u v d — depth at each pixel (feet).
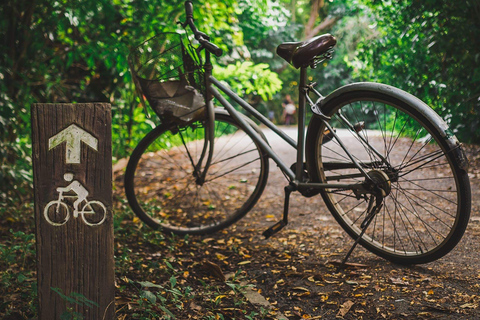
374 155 9.47
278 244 10.80
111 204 6.31
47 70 19.69
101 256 6.32
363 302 7.81
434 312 7.31
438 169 16.20
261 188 11.71
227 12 20.22
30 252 9.84
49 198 6.16
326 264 9.45
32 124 6.06
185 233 11.75
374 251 9.48
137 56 10.68
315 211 13.01
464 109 19.97
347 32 40.50
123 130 22.68
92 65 19.74
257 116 10.38
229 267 9.76
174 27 18.60
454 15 19.65
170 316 7.48
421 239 10.13
